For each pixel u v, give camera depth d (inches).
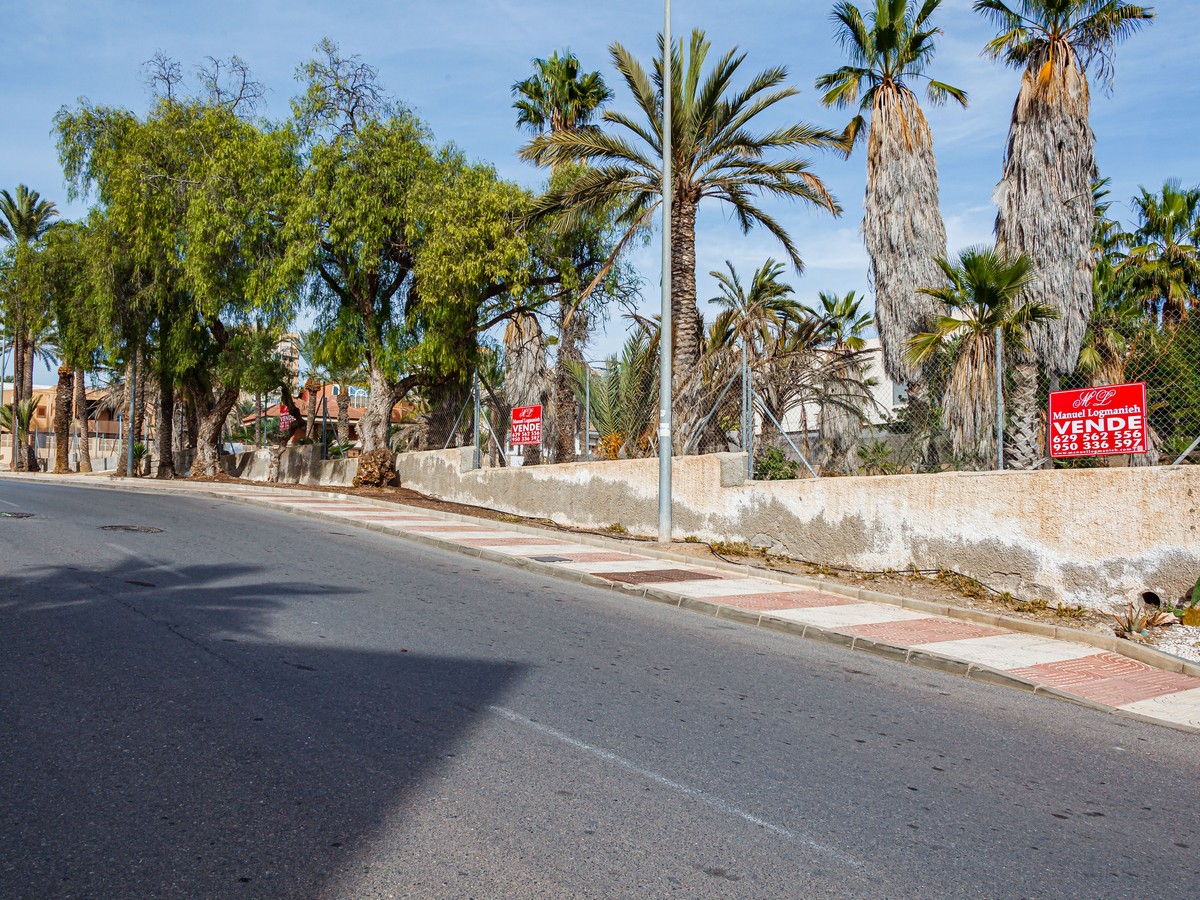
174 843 137.6
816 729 221.8
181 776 163.5
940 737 222.8
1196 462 382.9
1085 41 669.3
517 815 155.5
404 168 876.6
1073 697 269.9
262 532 558.6
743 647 317.7
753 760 193.6
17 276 1286.9
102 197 1116.5
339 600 343.0
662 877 135.8
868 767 194.9
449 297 826.8
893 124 761.6
